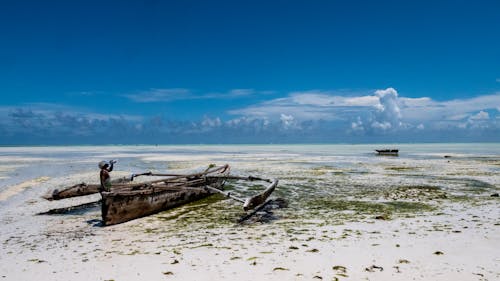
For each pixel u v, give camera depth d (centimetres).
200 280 676
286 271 712
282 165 3625
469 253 814
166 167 3609
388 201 1584
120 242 991
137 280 684
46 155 6812
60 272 739
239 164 3816
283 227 1123
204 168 3444
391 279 669
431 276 680
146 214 1358
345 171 2950
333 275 690
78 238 1049
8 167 3544
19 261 821
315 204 1529
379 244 895
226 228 1135
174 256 827
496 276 677
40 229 1170
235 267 741
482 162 3988
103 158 5475
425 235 980
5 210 1474
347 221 1191
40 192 1897
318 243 912
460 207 1427
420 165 3572
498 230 1023
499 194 1758
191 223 1227
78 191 1505
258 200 1328
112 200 1215
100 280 688
